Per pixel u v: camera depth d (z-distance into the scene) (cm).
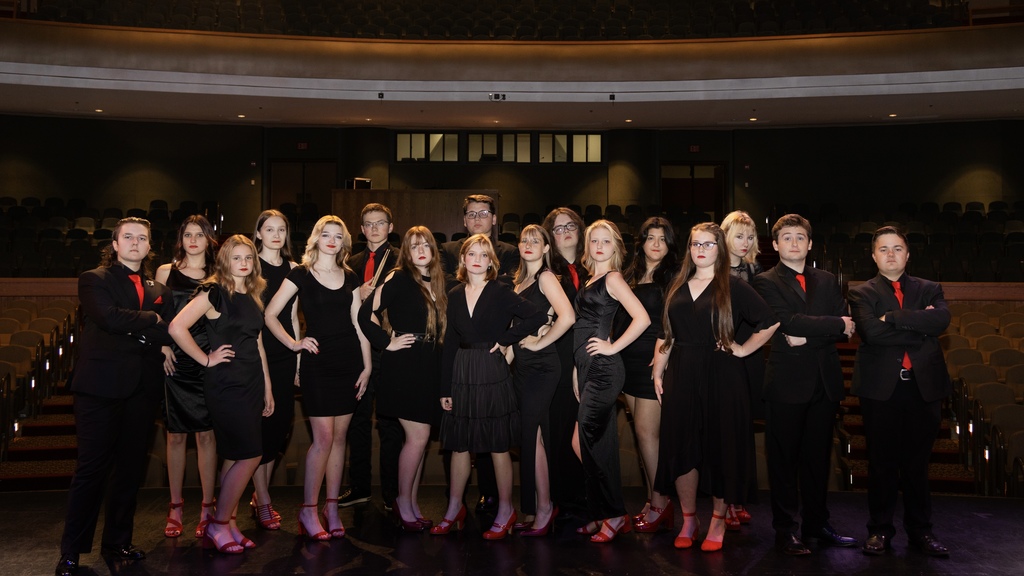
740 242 421
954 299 1091
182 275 413
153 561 372
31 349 804
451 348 403
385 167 1598
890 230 397
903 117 1467
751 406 406
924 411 381
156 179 1570
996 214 1391
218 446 383
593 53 1317
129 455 378
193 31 1265
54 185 1528
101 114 1482
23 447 661
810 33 1391
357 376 410
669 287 404
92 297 358
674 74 1302
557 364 405
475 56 1316
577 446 413
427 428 415
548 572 358
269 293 429
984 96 1272
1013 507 452
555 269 431
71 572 355
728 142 1630
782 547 385
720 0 1648
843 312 393
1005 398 685
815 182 1599
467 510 443
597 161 1639
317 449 404
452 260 496
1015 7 1337
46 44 1219
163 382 402
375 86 1314
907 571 357
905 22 1427
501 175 1636
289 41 1294
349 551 386
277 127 1612
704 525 432
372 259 484
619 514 395
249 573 357
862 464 655
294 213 1505
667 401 388
